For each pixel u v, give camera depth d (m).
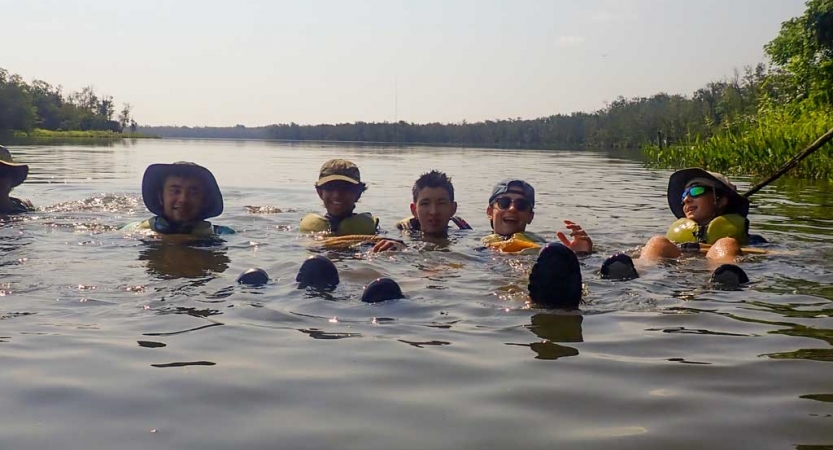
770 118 20.70
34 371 2.23
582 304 3.14
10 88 59.16
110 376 2.19
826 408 1.96
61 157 18.53
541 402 2.02
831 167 11.69
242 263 4.18
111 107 92.44
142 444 1.73
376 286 3.18
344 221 5.71
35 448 1.70
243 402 2.00
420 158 21.66
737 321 2.87
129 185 9.89
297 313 2.95
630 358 2.40
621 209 7.62
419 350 2.48
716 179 5.46
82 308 3.01
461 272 3.97
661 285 3.57
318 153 26.48
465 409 1.97
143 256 4.37
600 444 1.75
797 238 5.36
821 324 2.82
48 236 5.12
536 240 5.20
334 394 2.06
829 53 22.92
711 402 2.01
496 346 2.53
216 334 2.64
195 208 5.45
